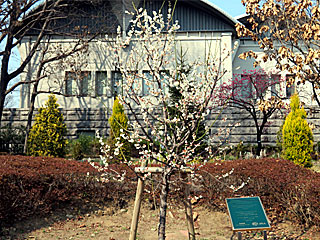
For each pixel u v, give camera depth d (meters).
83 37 19.39
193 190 7.95
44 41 21.67
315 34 8.35
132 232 5.34
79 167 8.20
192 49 21.22
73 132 20.38
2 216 6.39
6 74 17.28
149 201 8.01
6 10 16.11
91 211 7.57
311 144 11.38
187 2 21.78
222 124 19.69
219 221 7.26
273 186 7.09
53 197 7.37
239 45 22.22
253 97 19.55
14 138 19.03
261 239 6.30
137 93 5.24
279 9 9.22
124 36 20.52
